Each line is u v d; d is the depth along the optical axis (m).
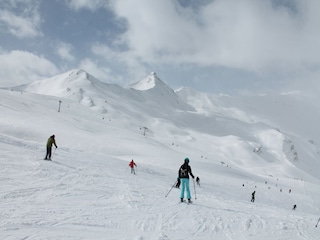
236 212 11.52
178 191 17.12
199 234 7.80
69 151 34.59
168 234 7.44
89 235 6.65
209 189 39.34
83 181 14.87
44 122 87.12
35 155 22.48
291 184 101.19
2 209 7.86
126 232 7.23
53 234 6.40
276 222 10.10
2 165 15.06
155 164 68.19
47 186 11.84
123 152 77.12
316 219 11.92
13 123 74.94
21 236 6.04
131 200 11.54
